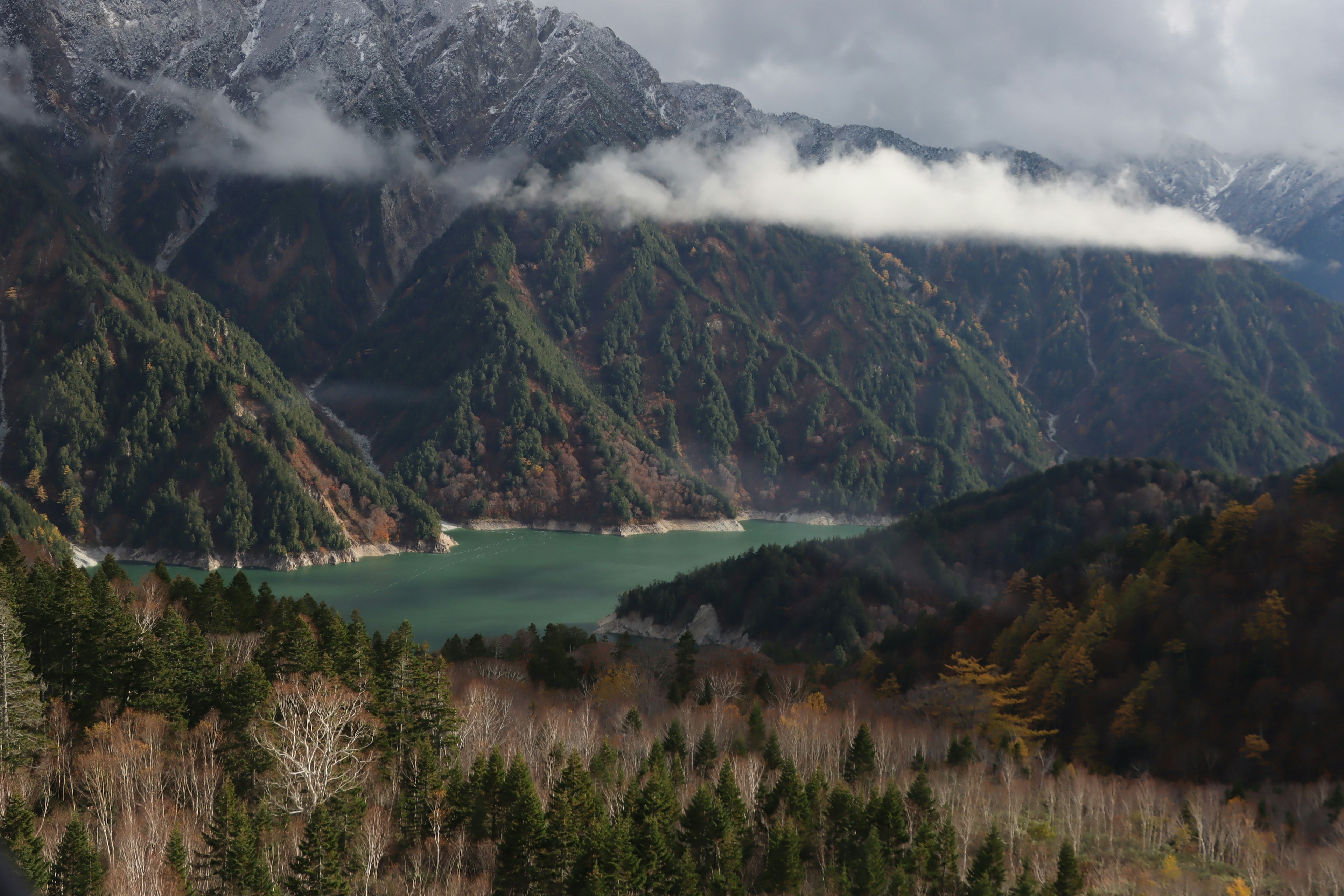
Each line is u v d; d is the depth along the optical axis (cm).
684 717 11494
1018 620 15788
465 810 8600
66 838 6581
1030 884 8000
